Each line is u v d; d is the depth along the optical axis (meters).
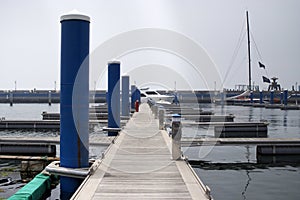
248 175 10.29
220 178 9.90
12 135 20.31
